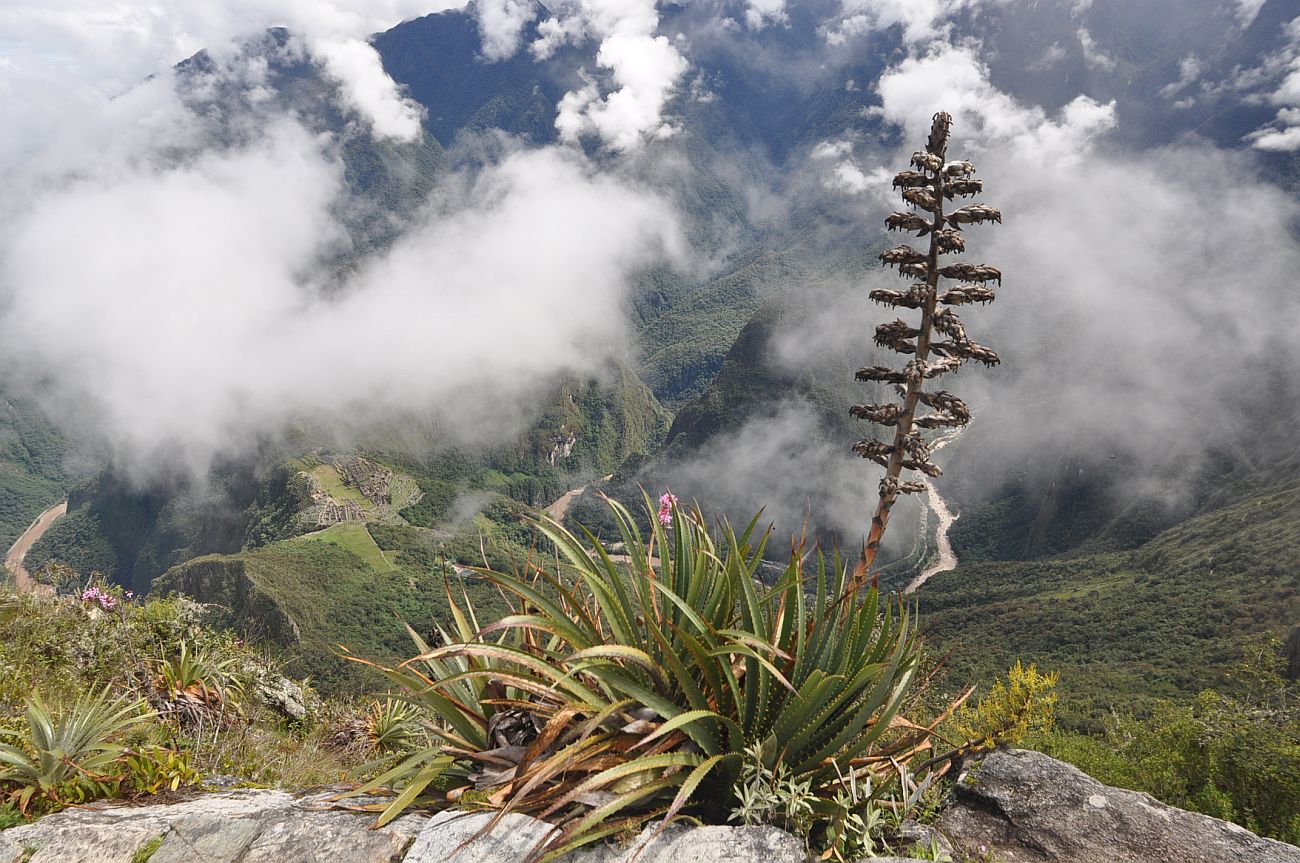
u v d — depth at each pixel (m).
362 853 2.69
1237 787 9.43
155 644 9.27
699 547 3.11
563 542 3.07
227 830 2.87
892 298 3.71
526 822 2.52
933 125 3.68
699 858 2.32
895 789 2.92
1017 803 3.22
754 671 2.75
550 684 2.93
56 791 3.69
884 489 3.60
